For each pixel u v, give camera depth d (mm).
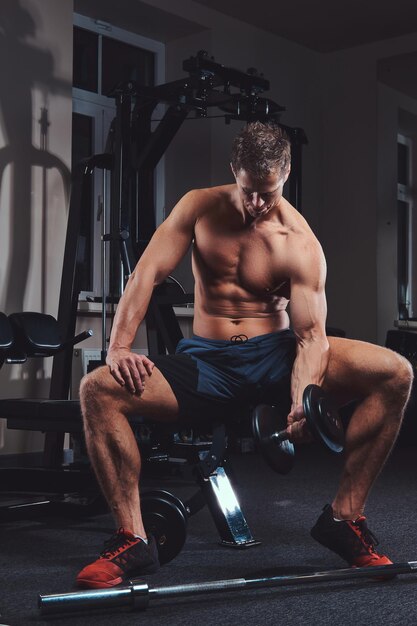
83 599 1702
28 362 4277
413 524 2758
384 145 6578
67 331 3986
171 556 2131
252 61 6043
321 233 6684
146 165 4266
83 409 1921
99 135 5465
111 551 1939
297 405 1940
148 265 2074
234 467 4289
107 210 5367
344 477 2039
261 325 2127
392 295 6633
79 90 5336
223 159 5762
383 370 1961
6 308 4230
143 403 1947
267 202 1976
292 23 6039
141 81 5789
